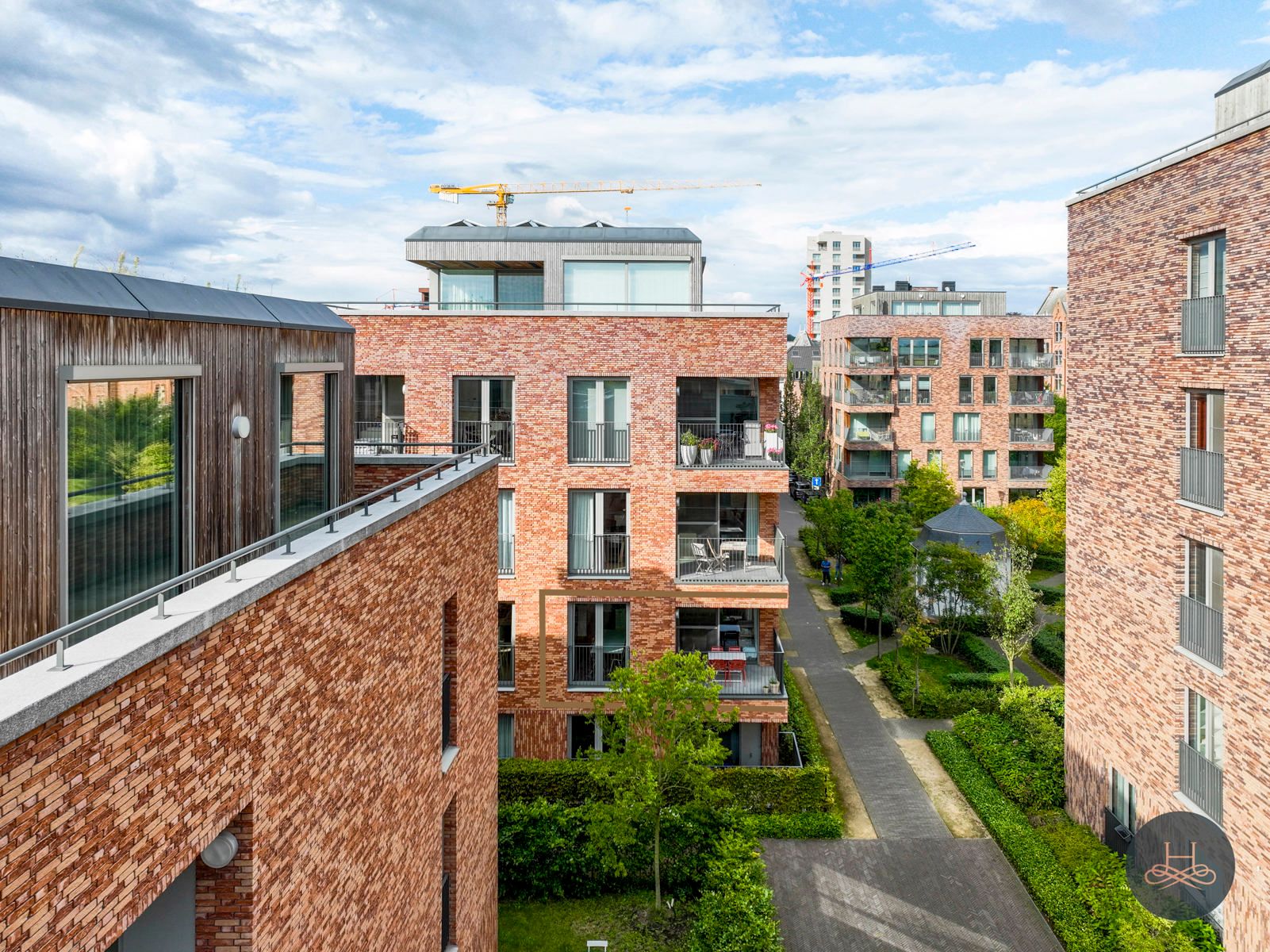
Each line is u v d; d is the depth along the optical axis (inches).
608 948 562.6
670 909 605.9
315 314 370.6
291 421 343.6
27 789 135.8
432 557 350.6
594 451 791.7
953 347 2089.1
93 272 240.5
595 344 781.3
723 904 541.0
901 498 1736.0
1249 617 488.1
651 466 784.3
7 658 134.9
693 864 628.4
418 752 333.7
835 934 576.1
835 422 2271.2
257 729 206.7
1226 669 507.8
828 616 1366.9
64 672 146.8
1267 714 472.7
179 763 175.9
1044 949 558.3
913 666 1102.4
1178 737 561.3
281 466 331.9
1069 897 587.8
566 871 618.8
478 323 784.9
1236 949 500.4
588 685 786.8
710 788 616.4
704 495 839.7
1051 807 725.3
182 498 268.5
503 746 796.0
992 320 2084.2
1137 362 612.1
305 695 232.4
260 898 207.6
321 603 243.6
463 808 402.9
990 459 2102.6
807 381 2321.6
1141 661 604.4
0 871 130.6
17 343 200.8
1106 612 654.5
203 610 181.8
